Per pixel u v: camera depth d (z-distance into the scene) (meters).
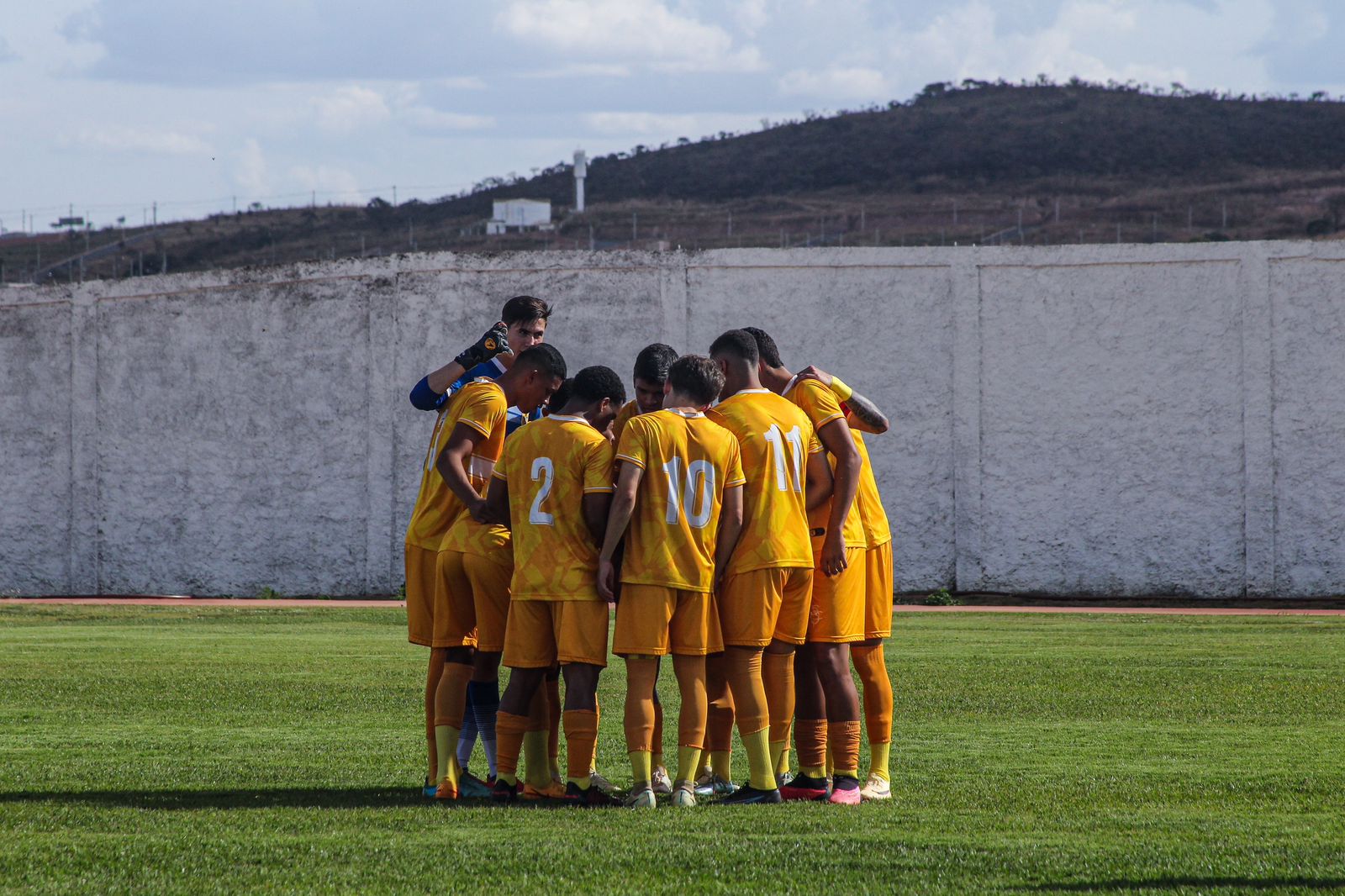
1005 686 32.53
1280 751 23.14
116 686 32.50
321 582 72.19
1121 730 25.52
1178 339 67.81
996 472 69.31
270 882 13.48
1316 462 66.88
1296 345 66.94
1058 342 68.81
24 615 57.38
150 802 18.09
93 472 74.25
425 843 15.31
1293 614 58.75
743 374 19.11
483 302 71.50
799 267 70.44
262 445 72.88
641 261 71.00
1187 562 67.62
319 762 22.09
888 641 45.03
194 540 73.31
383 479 71.56
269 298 72.88
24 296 75.00
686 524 18.08
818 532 19.03
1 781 19.97
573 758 18.42
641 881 13.53
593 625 18.36
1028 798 18.62
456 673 19.12
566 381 19.23
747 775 21.45
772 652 18.89
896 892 13.15
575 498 18.45
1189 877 13.75
